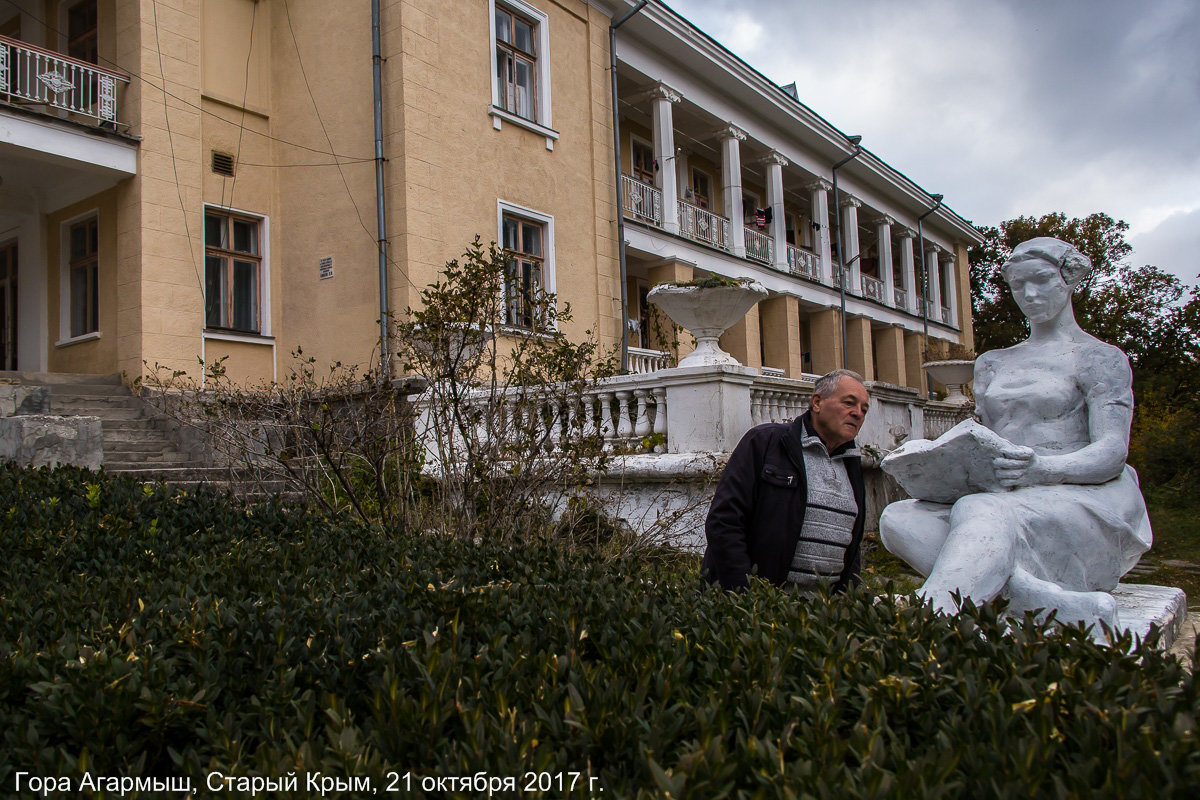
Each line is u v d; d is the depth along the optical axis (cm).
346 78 1191
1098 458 346
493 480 533
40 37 1251
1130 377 358
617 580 287
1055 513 334
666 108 1688
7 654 198
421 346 662
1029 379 377
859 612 220
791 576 316
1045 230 3506
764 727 152
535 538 490
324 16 1221
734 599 244
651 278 1702
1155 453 1212
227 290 1196
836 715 157
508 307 651
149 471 806
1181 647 359
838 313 2333
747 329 1862
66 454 698
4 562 333
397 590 262
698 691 178
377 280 1138
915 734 159
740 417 727
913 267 2908
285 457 556
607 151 1494
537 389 655
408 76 1132
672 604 245
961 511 334
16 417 685
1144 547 353
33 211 1223
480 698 167
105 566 318
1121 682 162
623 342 1424
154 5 1109
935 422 1394
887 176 2512
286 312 1242
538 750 141
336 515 465
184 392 984
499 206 1258
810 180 2306
